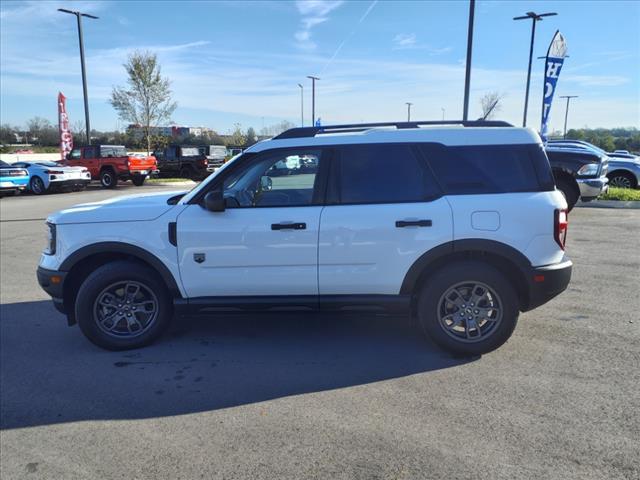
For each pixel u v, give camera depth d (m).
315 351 4.48
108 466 2.90
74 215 4.45
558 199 4.13
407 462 2.83
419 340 4.67
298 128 4.50
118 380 3.99
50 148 58.47
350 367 4.12
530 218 4.07
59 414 3.50
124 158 23.36
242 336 4.88
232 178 4.36
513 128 4.24
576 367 3.97
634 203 12.77
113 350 4.56
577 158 10.73
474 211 4.09
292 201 4.33
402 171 4.23
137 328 4.63
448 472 2.73
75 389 3.86
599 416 3.25
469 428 3.15
